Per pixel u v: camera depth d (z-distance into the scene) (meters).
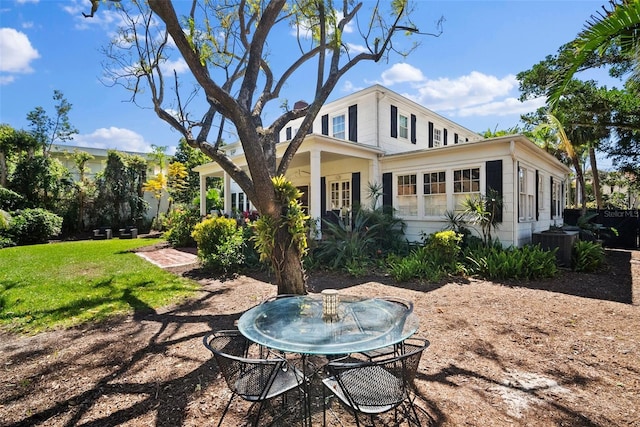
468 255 7.95
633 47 3.34
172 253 11.25
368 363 1.98
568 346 3.60
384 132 12.23
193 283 6.83
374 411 1.96
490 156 9.03
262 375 2.35
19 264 9.00
